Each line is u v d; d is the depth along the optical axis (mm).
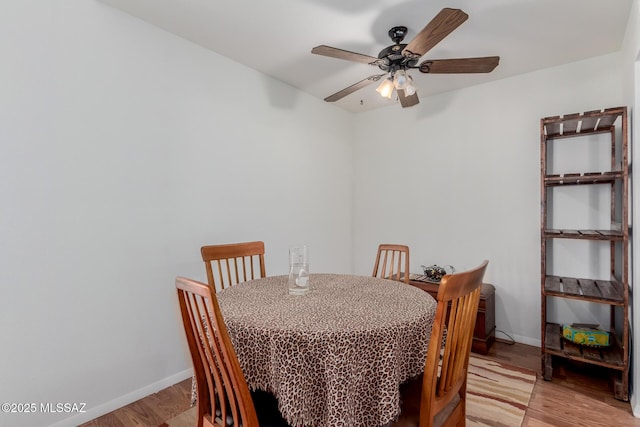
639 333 1871
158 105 2176
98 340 1900
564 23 2107
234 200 2670
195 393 1271
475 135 3152
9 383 1600
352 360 1090
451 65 2000
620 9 1958
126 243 2021
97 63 1894
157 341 2170
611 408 1940
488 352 2730
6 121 1585
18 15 1619
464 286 1109
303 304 1427
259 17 2059
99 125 1902
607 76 2523
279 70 2844
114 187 1965
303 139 3342
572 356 2143
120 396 1989
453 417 1276
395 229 3705
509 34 2240
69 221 1790
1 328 1574
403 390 1325
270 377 1140
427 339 1285
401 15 2023
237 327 1192
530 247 2871
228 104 2617
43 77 1696
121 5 1940
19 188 1625
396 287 1746
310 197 3436
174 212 2266
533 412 1911
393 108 3709
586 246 2609
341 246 3867
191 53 2361
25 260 1646
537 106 2824
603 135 2533
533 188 2850
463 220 3232
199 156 2418
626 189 1993
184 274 2320
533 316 2867
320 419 1088
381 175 3814
